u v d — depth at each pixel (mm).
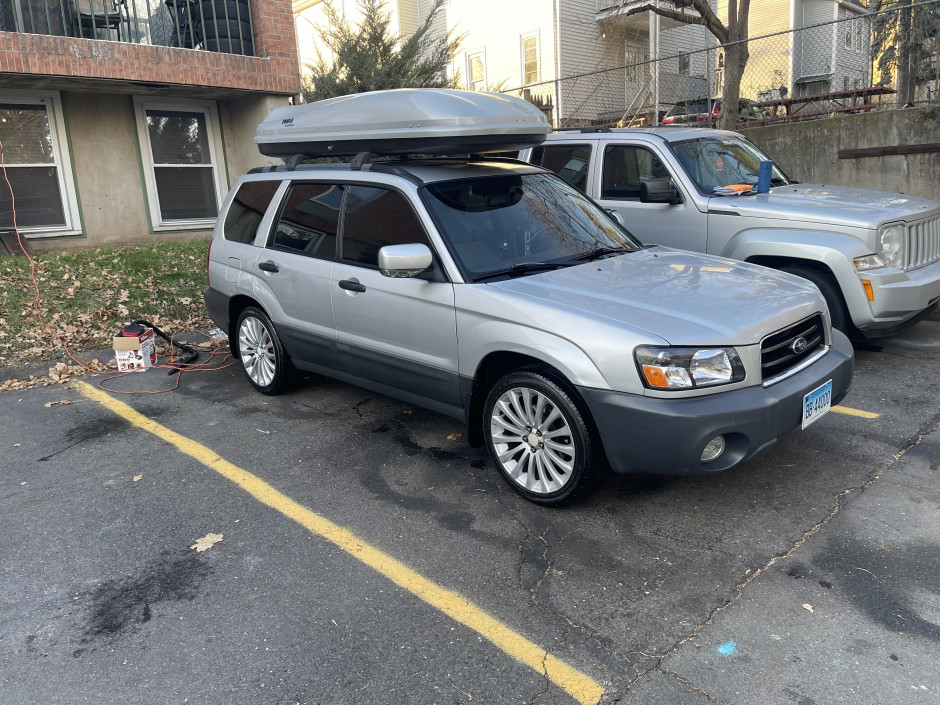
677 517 3596
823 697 2426
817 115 13383
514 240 4191
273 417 5211
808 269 5660
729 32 11914
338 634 2863
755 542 3344
